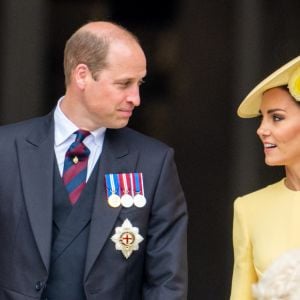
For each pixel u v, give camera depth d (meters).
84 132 17.09
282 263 13.47
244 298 16.66
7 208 16.88
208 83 24.98
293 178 16.75
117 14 24.78
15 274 16.77
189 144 25.08
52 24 24.52
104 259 16.81
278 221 16.53
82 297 16.75
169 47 24.94
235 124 24.97
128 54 16.53
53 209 16.86
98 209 16.88
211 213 25.17
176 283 17.09
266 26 24.73
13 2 24.42
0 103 24.47
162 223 17.23
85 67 16.66
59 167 17.05
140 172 17.25
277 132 16.31
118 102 16.59
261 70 24.77
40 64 24.50
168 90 25.00
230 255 25.12
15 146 17.11
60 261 16.78
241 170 24.98
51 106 24.56
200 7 24.92
